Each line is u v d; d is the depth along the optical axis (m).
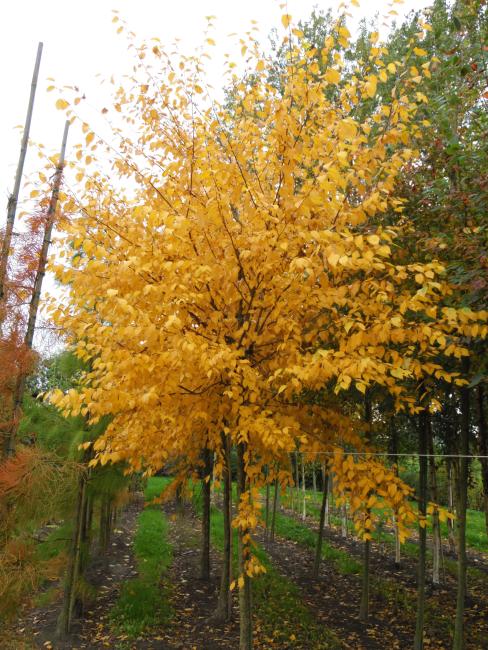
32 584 4.17
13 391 4.29
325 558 9.20
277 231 3.18
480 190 3.86
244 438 3.09
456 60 3.84
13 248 4.24
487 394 5.08
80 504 5.83
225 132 3.93
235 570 7.89
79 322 3.58
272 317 3.28
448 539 10.33
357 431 4.08
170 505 15.73
